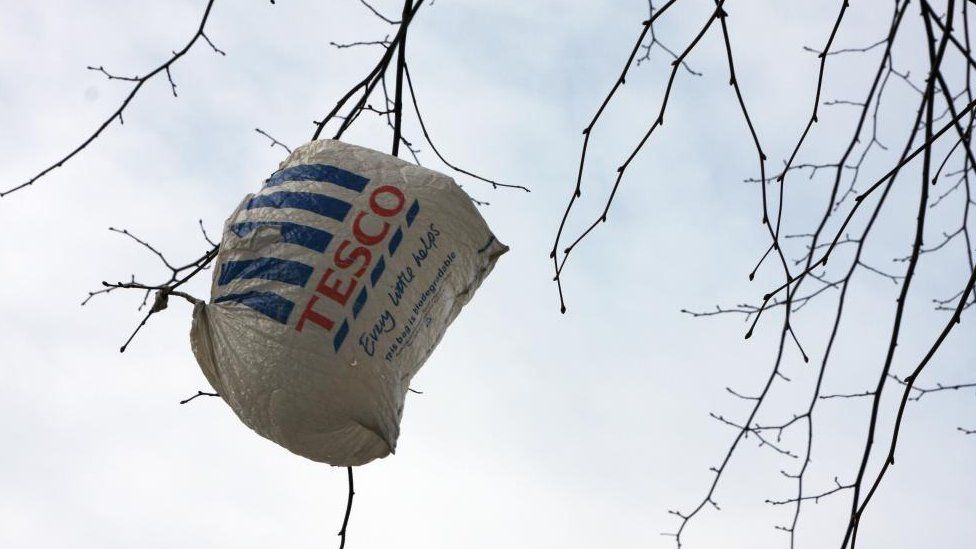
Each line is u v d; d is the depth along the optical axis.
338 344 2.59
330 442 2.67
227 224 2.79
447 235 2.78
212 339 2.69
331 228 2.69
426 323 2.74
